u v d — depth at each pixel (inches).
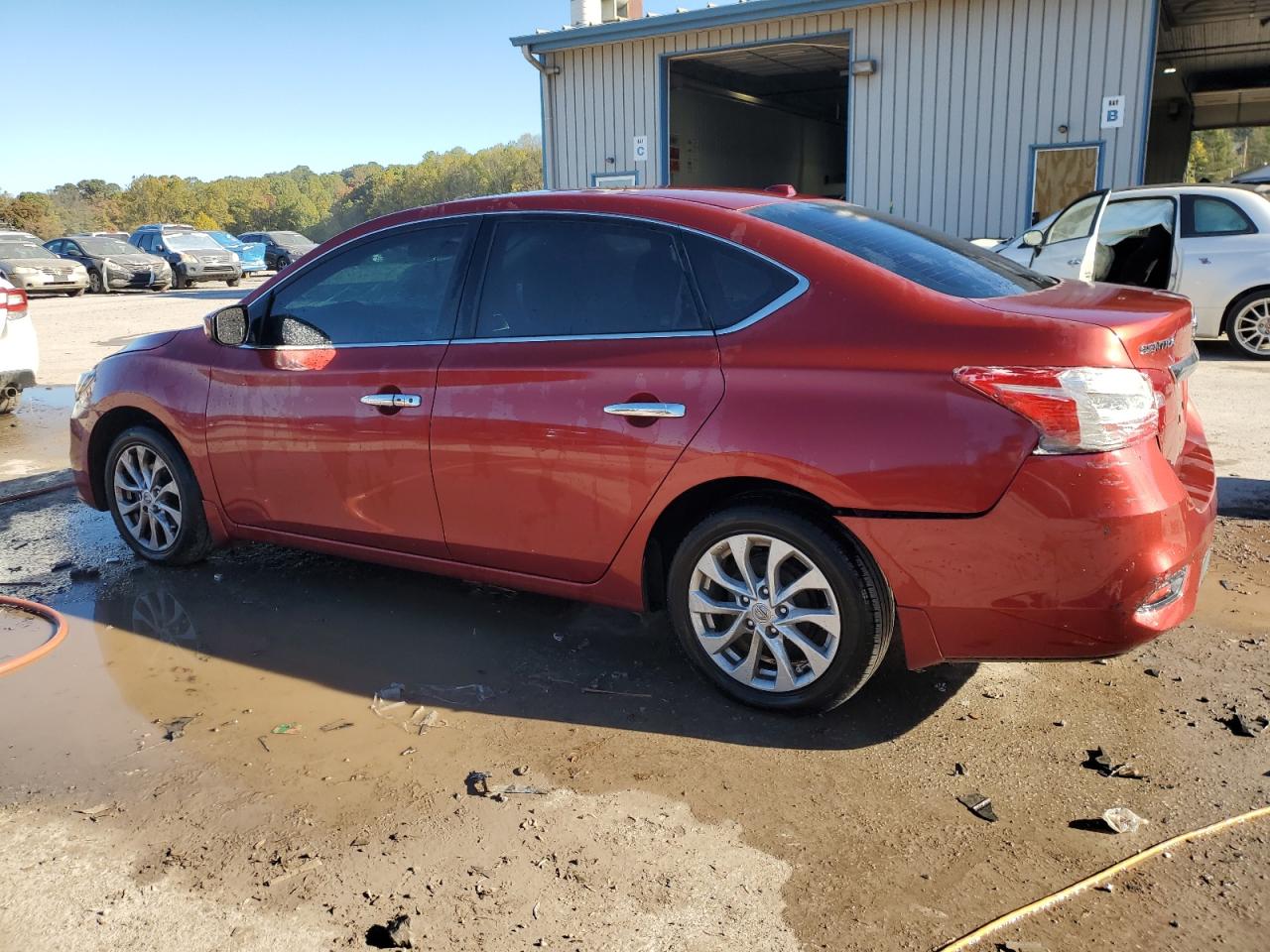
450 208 147.1
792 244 120.6
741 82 847.1
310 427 153.4
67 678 140.3
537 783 112.2
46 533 209.3
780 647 123.1
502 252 140.1
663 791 110.3
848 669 118.2
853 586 115.2
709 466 118.6
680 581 128.5
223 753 119.7
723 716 126.6
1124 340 103.9
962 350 107.3
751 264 121.6
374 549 154.2
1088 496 102.5
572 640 150.7
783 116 971.9
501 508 136.9
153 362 175.6
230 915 91.6
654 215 129.4
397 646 149.8
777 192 149.7
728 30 621.9
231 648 149.9
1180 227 385.7
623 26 635.5
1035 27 546.3
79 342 552.4
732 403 117.3
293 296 159.8
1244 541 184.1
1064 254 360.2
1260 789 107.2
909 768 113.7
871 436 109.8
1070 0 535.2
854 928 88.4
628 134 669.3
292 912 91.8
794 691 122.7
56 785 113.2
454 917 90.7
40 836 103.9
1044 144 557.0
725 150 863.1
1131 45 526.6
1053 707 126.5
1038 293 124.3
